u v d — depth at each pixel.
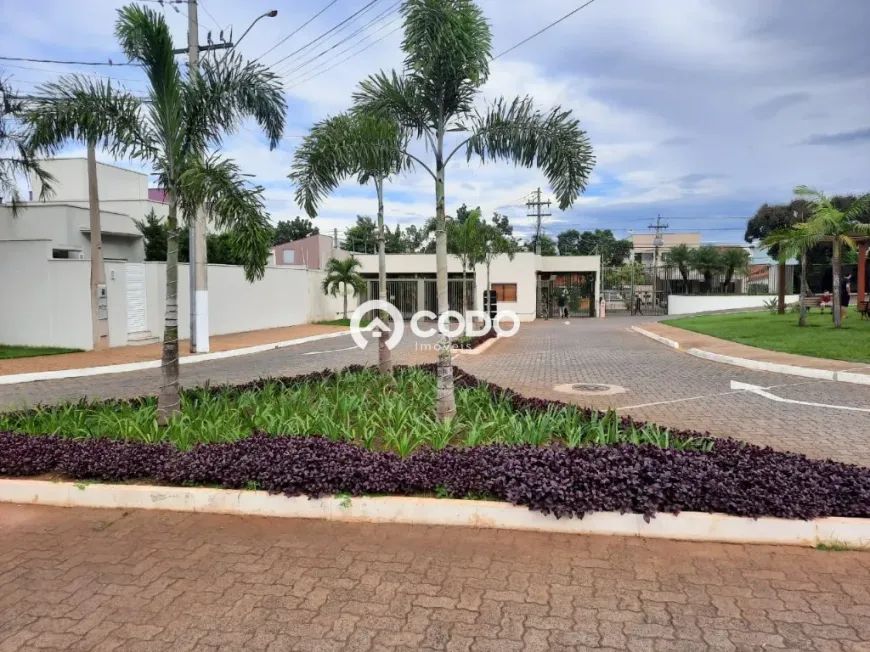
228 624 2.96
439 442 5.15
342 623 2.95
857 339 12.98
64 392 10.04
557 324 27.98
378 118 6.54
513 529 4.00
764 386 9.09
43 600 3.21
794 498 3.74
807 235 15.20
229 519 4.28
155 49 6.12
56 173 24.77
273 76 6.91
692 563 3.50
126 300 16.11
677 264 39.16
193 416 6.23
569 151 6.46
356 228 48.22
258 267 6.54
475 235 19.84
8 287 15.27
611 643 2.75
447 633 2.86
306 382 8.21
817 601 3.07
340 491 4.27
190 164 6.22
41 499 4.66
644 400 8.27
